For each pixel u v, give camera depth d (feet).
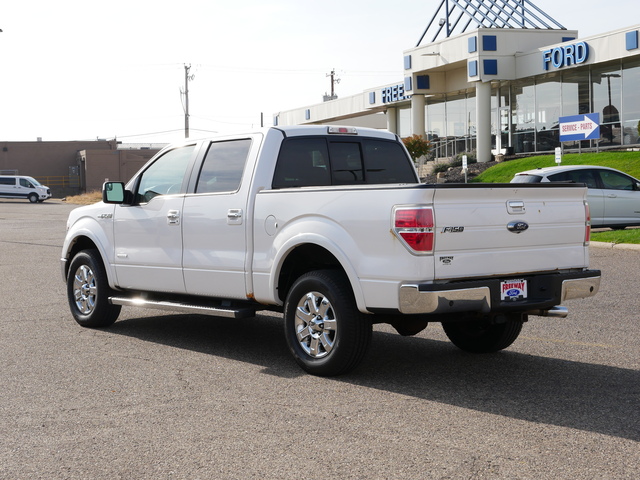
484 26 127.54
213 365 22.77
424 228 18.92
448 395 19.31
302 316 21.74
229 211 23.61
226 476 14.02
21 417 17.75
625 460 14.56
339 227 20.70
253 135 24.04
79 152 265.75
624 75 103.40
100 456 15.16
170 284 25.71
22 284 41.57
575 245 21.93
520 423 16.92
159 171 26.78
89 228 28.78
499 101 127.34
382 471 14.11
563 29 121.70
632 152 94.84
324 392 19.67
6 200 207.21
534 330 27.66
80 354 24.36
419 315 20.40
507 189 20.22
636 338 25.93
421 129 137.08
